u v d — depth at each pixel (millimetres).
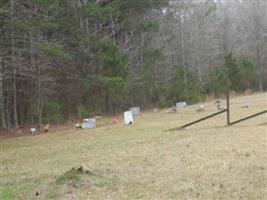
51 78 30156
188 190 8320
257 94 47625
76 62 32312
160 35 45531
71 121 30422
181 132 17828
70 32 30906
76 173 9531
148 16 41812
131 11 37625
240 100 38562
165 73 43156
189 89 40969
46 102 29797
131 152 13469
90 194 8422
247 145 12992
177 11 49969
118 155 13078
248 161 10508
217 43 58969
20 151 16359
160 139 16172
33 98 29297
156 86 39312
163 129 19703
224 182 8688
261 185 8289
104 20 34844
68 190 8719
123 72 33656
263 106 29641
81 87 33000
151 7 38656
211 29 58375
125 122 24281
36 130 26250
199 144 13961
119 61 33188
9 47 26203
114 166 11164
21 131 27172
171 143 14758
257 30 62781
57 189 8828
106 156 13117
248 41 62156
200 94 42438
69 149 15758
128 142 16156
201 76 50719
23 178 10672
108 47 32562
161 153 12758
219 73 46438
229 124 18938
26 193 8914
